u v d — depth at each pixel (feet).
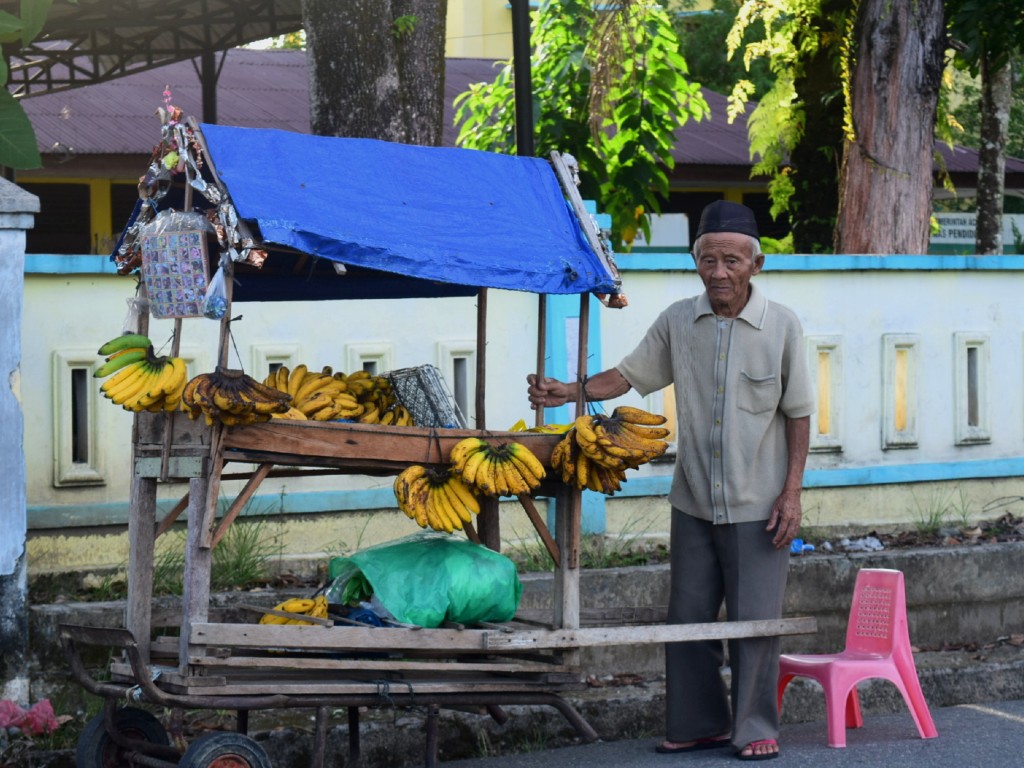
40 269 18.52
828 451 23.70
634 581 20.44
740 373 16.35
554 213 15.47
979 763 16.40
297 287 17.29
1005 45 32.04
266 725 16.89
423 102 23.76
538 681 14.79
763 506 16.42
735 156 55.06
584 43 35.24
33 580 18.39
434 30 23.89
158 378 13.56
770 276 23.26
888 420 24.14
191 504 13.44
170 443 13.69
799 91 35.27
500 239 14.57
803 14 34.04
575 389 16.21
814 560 21.17
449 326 21.25
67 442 18.84
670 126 36.52
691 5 72.84
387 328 20.83
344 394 15.12
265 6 43.57
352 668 13.93
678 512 16.98
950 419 24.76
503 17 72.59
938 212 66.49
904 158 27.89
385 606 14.62
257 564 19.54
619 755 17.08
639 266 22.06
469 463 14.19
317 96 23.63
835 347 23.71
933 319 24.54
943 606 22.06
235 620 15.49
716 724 17.11
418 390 16.43
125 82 55.62
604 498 22.04
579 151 35.53
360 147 14.66
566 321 21.77
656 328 17.06
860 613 18.45
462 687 14.26
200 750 12.95
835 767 16.16
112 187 52.01
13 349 16.40
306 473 15.98
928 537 23.71
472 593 14.83
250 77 59.06
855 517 23.94
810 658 17.87
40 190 50.98
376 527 20.83
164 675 13.50
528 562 20.89
